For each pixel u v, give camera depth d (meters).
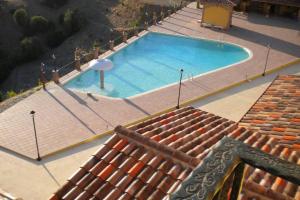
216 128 10.14
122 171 7.38
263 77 25.25
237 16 37.59
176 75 26.17
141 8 45.66
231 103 21.94
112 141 8.06
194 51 30.09
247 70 26.08
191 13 38.41
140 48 30.33
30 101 21.45
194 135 9.43
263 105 13.45
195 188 2.18
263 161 2.52
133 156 7.66
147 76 25.88
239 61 28.05
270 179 7.31
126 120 19.83
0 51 41.03
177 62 28.25
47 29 44.94
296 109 12.80
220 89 23.38
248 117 12.55
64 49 42.66
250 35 32.66
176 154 7.47
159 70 26.84
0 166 15.82
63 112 20.34
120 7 48.12
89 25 45.59
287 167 2.50
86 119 19.73
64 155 16.73
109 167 7.48
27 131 18.50
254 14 38.41
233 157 2.48
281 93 14.45
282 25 35.78
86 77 25.08
